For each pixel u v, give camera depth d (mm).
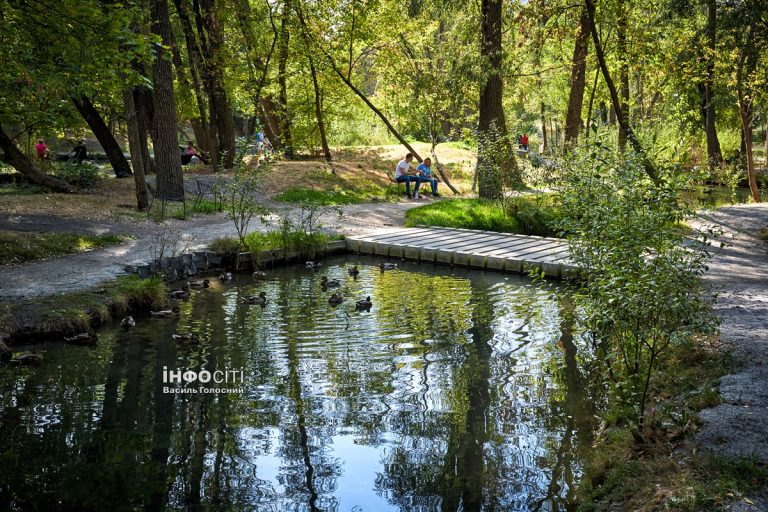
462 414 7402
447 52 25750
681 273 5996
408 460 6352
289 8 25969
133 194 21422
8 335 9977
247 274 15594
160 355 9602
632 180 6754
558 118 43625
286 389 8266
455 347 9922
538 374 8680
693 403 6234
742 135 36625
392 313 11930
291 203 22688
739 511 4371
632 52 19766
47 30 12211
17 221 16016
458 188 28297
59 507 5566
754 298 9984
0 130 19297
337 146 34688
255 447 6684
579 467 6059
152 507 5562
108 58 12922
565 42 28484
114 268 13344
